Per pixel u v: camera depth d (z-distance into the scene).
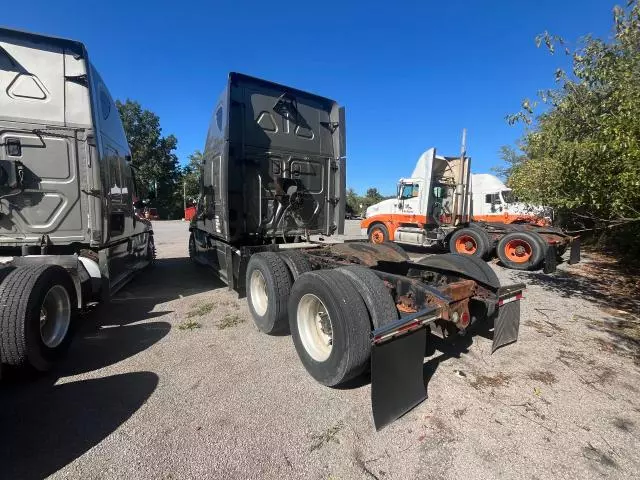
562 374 3.41
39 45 4.35
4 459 2.25
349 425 2.62
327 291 3.03
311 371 3.28
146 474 2.13
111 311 5.30
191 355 3.80
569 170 5.38
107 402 2.90
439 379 3.28
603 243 12.11
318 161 6.34
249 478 2.11
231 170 5.44
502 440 2.47
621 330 4.57
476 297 3.49
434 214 13.00
